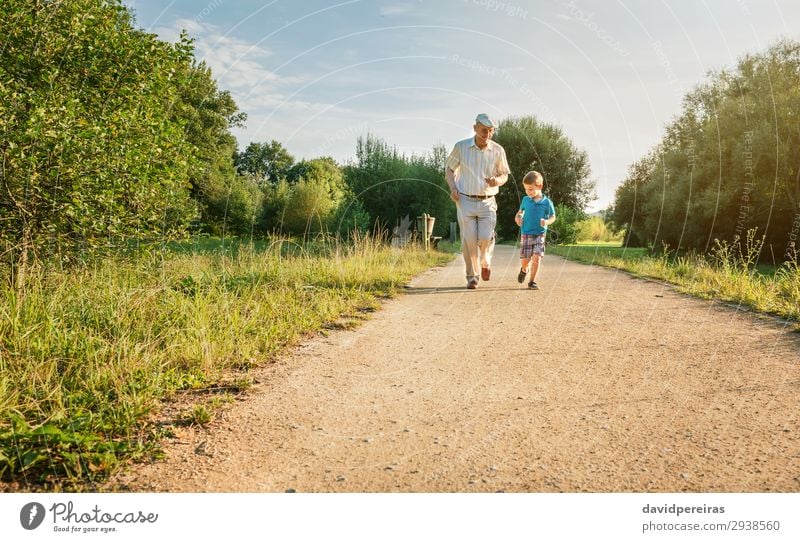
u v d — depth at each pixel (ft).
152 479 8.87
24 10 23.77
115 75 27.40
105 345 14.69
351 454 9.69
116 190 24.67
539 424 10.94
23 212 21.94
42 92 23.26
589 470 9.00
